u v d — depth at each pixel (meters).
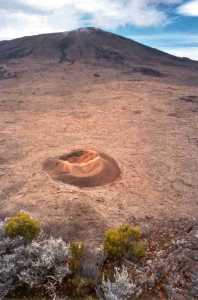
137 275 7.15
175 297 6.58
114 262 7.50
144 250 7.80
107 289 6.27
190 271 7.29
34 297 6.38
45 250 7.24
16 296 6.39
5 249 7.27
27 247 7.20
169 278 7.14
